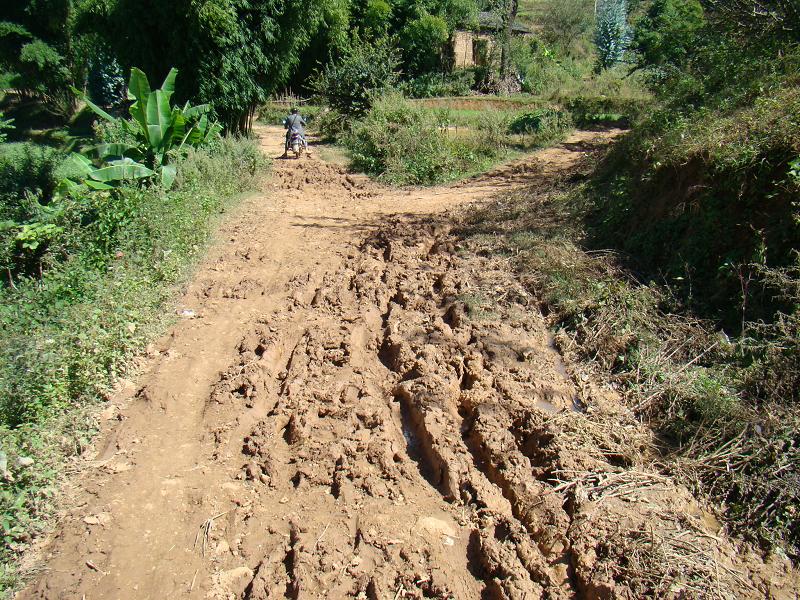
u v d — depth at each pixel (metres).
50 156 22.11
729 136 6.69
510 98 27.12
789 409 4.48
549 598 3.58
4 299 7.03
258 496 4.56
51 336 5.67
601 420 4.89
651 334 5.77
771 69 8.14
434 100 27.38
